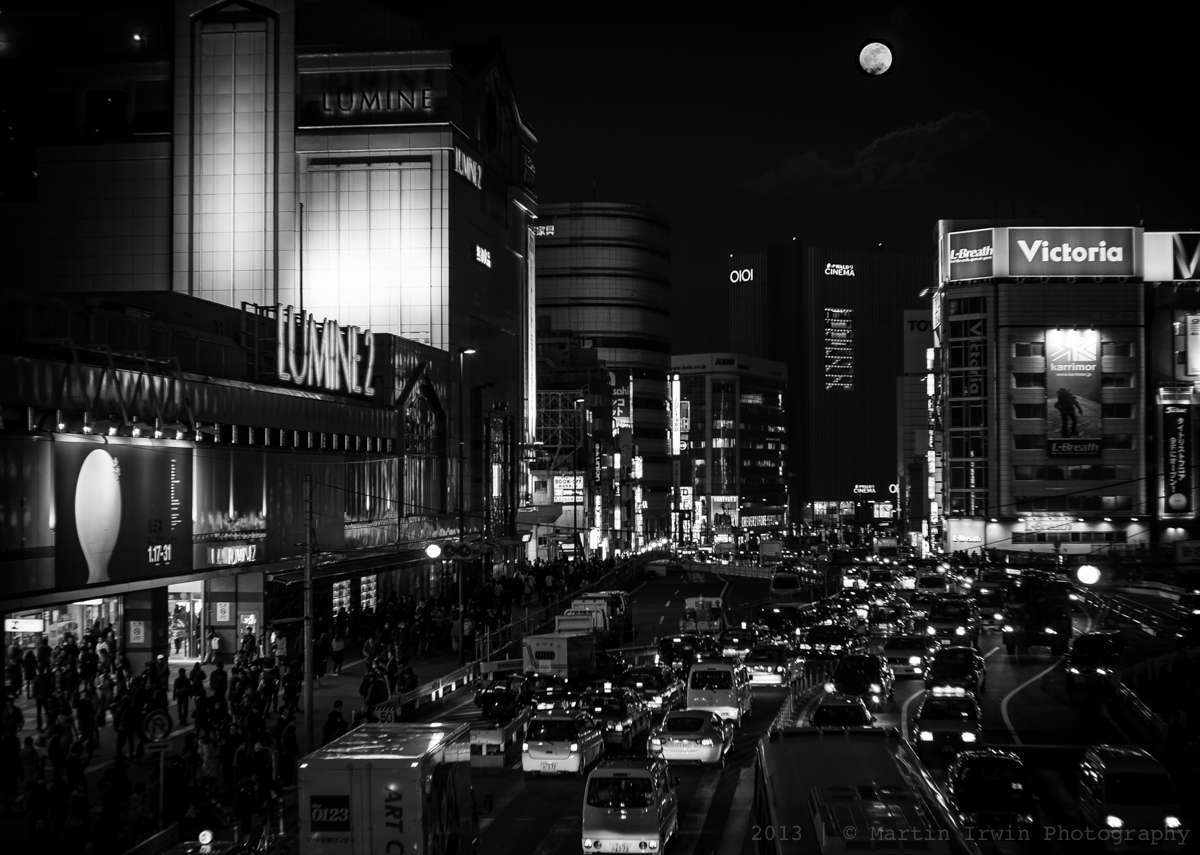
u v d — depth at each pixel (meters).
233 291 89.88
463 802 21.23
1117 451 161.75
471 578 85.62
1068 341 162.88
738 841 25.66
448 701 45.88
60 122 92.19
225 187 90.38
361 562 64.50
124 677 37.12
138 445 43.34
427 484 80.00
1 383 36.19
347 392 65.56
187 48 90.75
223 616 51.97
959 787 26.41
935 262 185.00
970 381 165.12
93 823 25.66
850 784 17.73
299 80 90.88
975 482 163.75
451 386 87.69
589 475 140.50
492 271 102.56
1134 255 163.00
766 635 63.75
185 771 26.34
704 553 176.75
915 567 118.69
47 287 91.25
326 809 18.77
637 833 23.50
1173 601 90.56
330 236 90.25
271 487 54.34
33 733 35.44
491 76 103.00
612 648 65.31
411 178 90.44
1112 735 39.16
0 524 36.12
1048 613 64.25
